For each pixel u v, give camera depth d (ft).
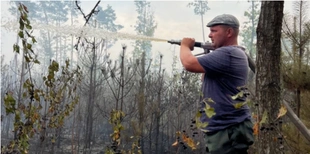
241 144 8.20
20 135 16.51
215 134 8.35
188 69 8.29
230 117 8.20
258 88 8.75
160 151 38.50
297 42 18.97
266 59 8.55
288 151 17.51
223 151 8.23
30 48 13.21
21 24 12.32
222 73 8.21
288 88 19.08
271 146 8.77
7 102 13.62
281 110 8.36
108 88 45.88
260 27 8.63
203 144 31.96
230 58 8.16
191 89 36.06
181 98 35.83
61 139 42.39
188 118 38.22
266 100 8.61
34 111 18.12
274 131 8.74
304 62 18.76
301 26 19.06
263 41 8.58
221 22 8.50
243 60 8.40
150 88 37.99
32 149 33.24
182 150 35.86
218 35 8.57
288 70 18.54
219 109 8.29
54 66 18.01
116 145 21.54
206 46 8.87
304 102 19.08
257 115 8.80
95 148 41.16
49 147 36.94
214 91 8.34
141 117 31.09
